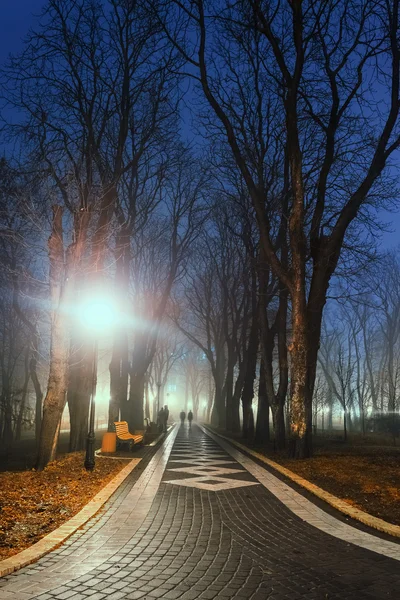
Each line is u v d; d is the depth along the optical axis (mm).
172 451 21625
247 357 34688
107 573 5898
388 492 10984
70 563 6258
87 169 17812
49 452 15906
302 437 17797
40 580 5609
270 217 24141
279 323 22422
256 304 32219
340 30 17703
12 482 12156
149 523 8445
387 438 32312
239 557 6590
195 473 14438
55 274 16391
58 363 16188
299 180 17812
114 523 8422
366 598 5199
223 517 8938
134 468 15438
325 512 9430
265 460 17625
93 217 18703
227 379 41062
